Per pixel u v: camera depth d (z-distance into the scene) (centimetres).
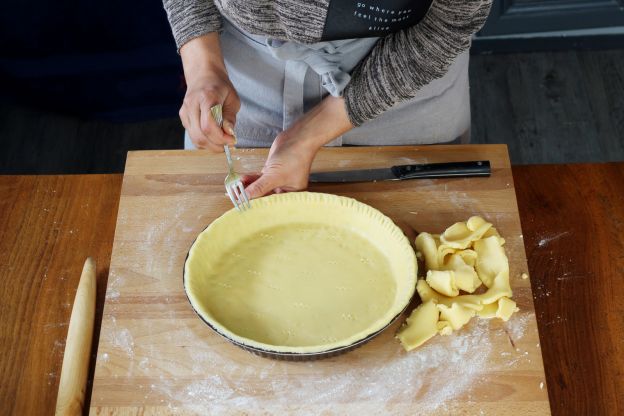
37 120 221
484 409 94
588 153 220
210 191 118
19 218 118
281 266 106
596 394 99
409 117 129
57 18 191
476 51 247
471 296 102
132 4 190
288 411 94
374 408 94
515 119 229
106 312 103
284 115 128
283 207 110
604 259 113
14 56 199
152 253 110
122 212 115
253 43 121
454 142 139
